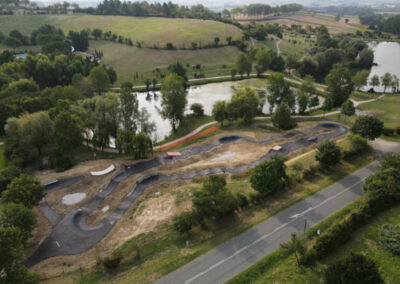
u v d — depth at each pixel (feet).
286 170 218.79
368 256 134.21
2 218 148.77
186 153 279.28
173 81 345.31
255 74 611.06
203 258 142.00
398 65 638.12
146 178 226.79
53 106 352.69
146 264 140.97
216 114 343.05
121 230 171.94
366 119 247.29
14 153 265.34
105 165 252.01
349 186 194.39
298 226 160.66
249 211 175.94
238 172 230.89
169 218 177.17
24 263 150.41
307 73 587.68
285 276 128.06
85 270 142.41
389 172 176.65
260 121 362.94
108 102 316.19
